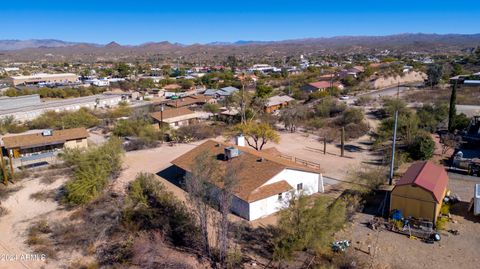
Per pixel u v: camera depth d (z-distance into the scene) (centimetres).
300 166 2994
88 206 2912
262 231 2386
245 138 4359
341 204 2230
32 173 3803
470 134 4394
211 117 6662
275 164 2786
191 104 8300
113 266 2102
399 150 3997
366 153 4234
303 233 1967
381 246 2158
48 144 4444
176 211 2497
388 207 2639
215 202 2269
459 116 4906
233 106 6875
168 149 4662
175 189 3159
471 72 11638
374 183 3002
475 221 2405
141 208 2620
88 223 2633
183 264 2017
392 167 3073
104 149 3472
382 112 6431
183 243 2281
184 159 3297
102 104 8800
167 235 2347
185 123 6162
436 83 9681
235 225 2439
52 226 2658
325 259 2039
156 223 2445
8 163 4097
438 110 5466
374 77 11150
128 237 2377
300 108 6519
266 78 13175
